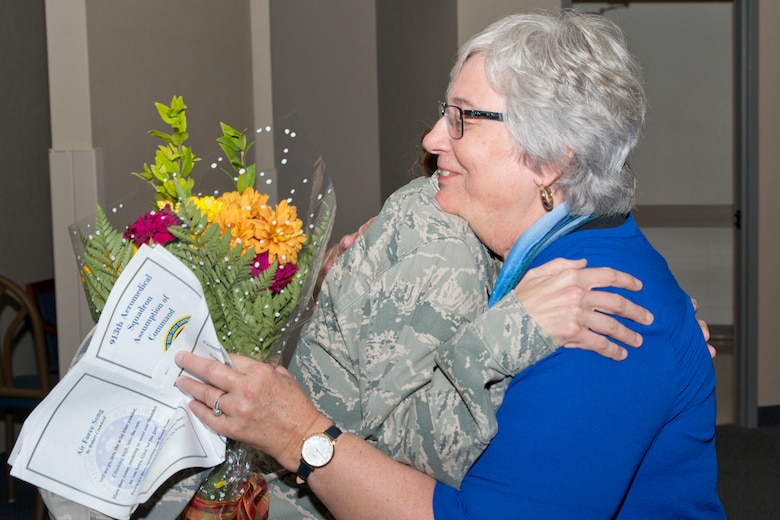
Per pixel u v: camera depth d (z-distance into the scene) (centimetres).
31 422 109
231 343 121
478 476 113
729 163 972
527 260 123
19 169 434
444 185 132
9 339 323
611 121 120
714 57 964
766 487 402
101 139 284
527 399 111
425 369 122
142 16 314
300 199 131
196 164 130
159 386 114
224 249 116
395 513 114
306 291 127
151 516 125
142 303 110
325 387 133
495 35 124
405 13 465
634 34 971
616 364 112
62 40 277
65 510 119
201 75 368
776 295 495
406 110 475
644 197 985
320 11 432
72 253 282
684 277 785
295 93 439
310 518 138
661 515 122
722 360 607
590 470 108
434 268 125
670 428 121
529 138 119
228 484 128
